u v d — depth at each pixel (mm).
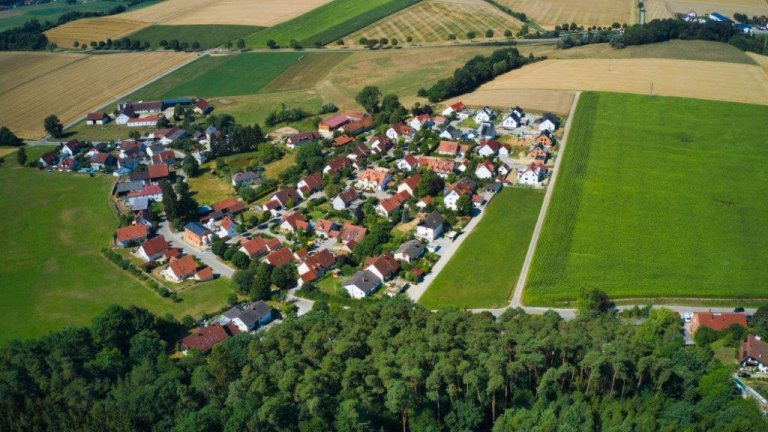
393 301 152250
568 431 105125
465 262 180000
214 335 151625
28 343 140625
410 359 119250
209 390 124188
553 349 123312
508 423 109688
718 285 161125
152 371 131000
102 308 168750
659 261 172750
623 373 114125
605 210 199875
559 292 161250
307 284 170750
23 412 121000
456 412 114312
